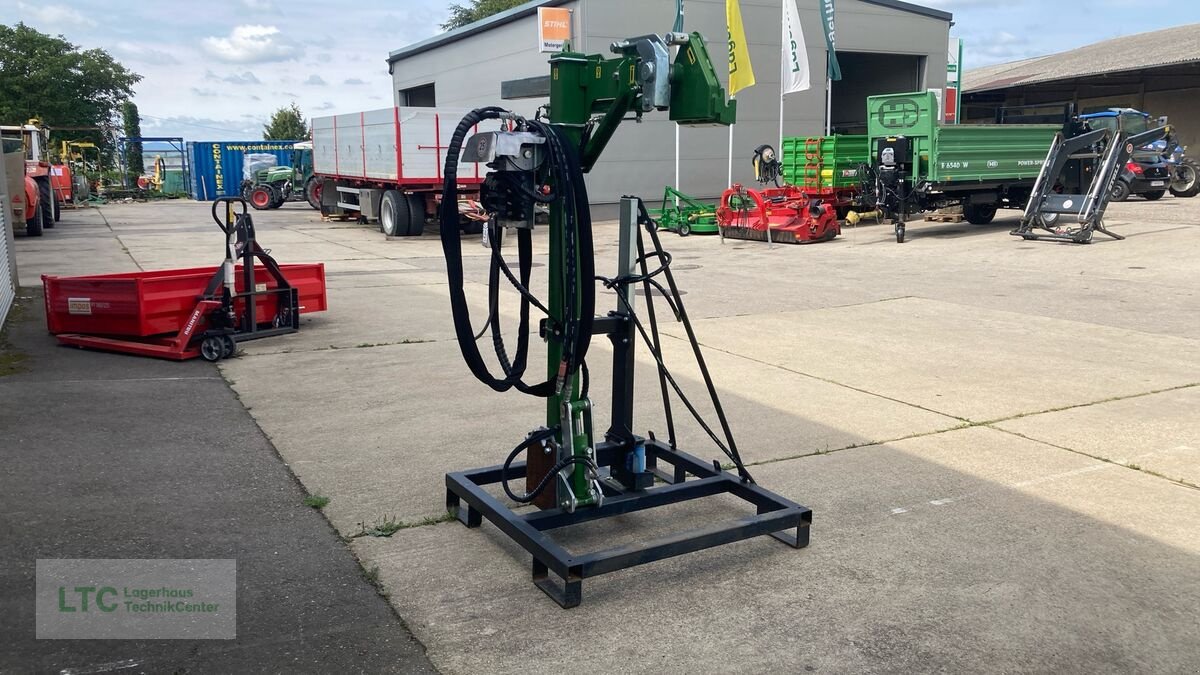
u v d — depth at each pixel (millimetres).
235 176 36125
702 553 3381
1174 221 16406
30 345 6961
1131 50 32406
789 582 3135
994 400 5445
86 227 20500
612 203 20031
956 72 27484
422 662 2604
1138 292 9508
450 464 4277
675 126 20453
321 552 3320
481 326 7922
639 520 3721
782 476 4156
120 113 54156
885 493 3949
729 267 12125
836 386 5801
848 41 22719
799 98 22125
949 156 14461
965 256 12758
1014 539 3461
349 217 21953
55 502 3727
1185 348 6879
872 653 2670
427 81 26109
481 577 3152
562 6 19484
